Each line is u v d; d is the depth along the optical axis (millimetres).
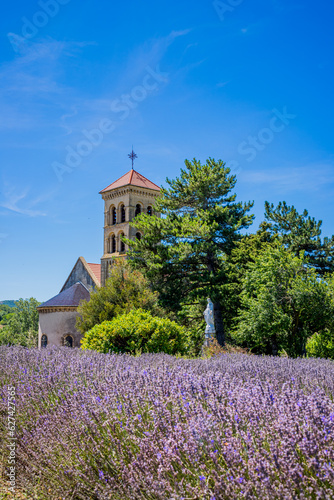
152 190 57875
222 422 3633
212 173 34469
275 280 22016
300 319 21969
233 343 29219
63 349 11008
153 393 4477
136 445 3592
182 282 32625
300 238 37281
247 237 33125
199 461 3156
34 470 4020
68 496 3607
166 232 32875
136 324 14281
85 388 5160
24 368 6672
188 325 33688
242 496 2713
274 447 2965
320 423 3328
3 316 97375
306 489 2658
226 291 30141
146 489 3086
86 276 53844
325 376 6000
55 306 45031
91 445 3732
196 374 5895
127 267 30188
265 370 6512
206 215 32344
